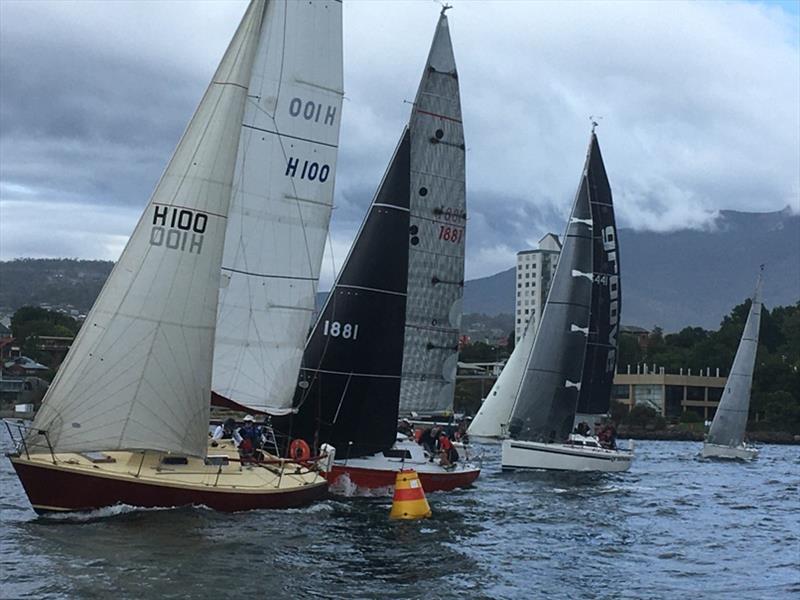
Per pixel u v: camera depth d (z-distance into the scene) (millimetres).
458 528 24953
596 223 52719
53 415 21484
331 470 30109
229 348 27359
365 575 18344
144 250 22344
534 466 44500
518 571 19703
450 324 38219
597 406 52688
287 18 27969
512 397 54781
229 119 23359
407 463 32219
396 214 31625
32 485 20734
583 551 22547
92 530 19953
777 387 130625
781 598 17938
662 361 145625
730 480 48188
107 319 21906
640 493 37844
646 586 18766
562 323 45938
